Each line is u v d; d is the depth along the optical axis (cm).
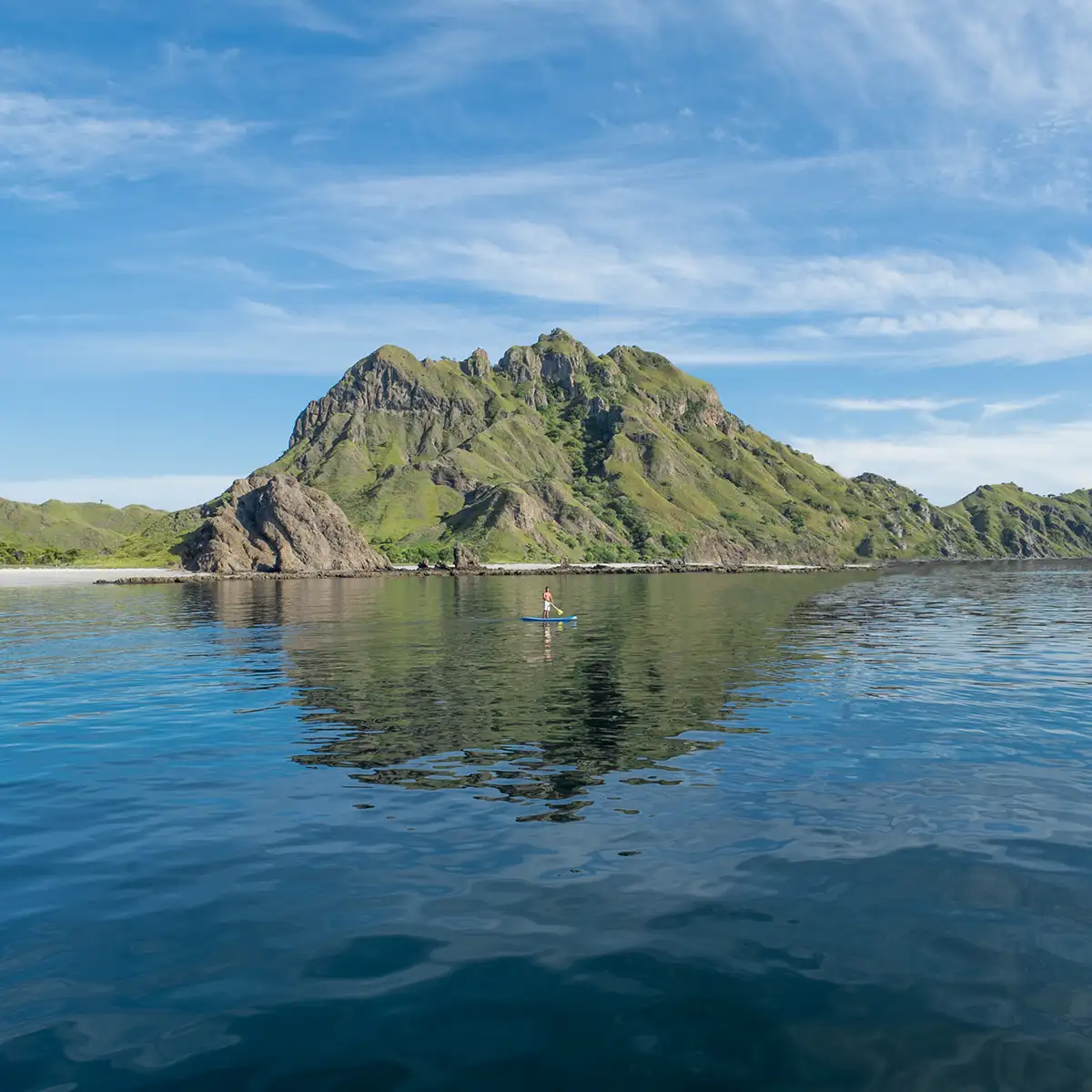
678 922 1279
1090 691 3388
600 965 1152
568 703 3162
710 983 1100
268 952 1197
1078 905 1327
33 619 7838
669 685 3591
